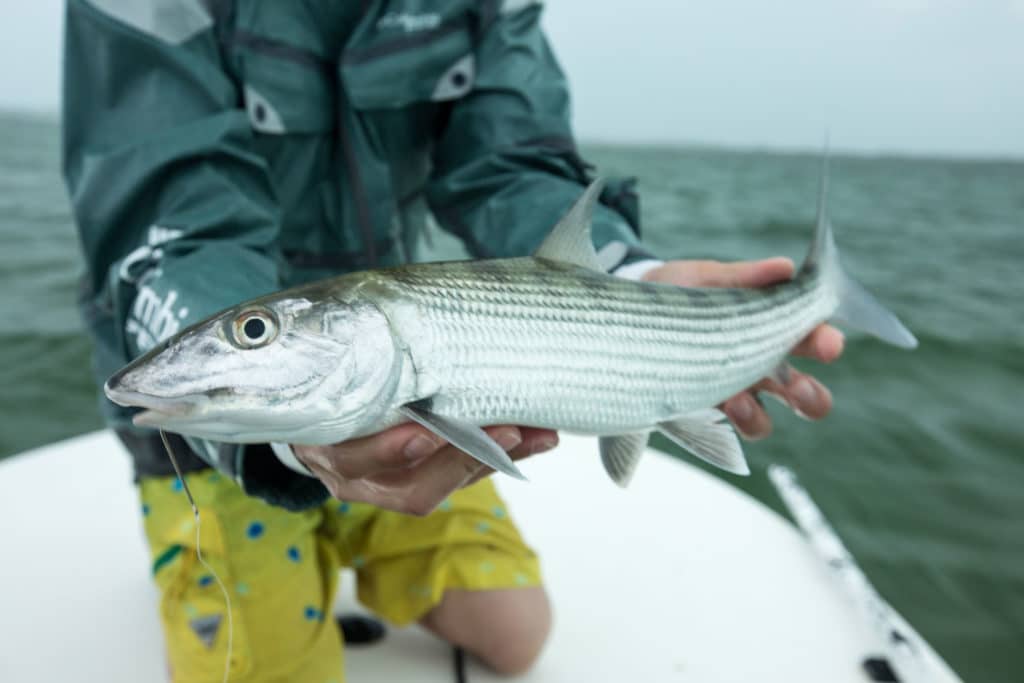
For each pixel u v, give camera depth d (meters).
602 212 0.77
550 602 0.73
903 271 3.63
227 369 0.42
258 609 0.61
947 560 1.17
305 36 0.74
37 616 0.72
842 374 1.95
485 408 0.49
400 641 0.72
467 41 0.82
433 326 0.47
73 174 0.67
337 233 0.82
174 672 0.62
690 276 0.71
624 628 0.73
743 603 0.76
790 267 0.68
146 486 0.69
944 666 0.67
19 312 2.15
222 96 0.67
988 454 1.51
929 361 2.07
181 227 0.61
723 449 0.58
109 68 0.65
